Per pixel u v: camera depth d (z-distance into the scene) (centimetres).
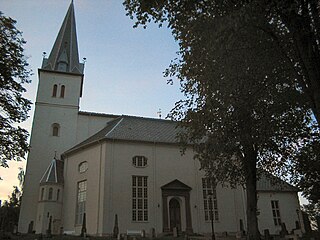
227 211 3706
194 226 3503
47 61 4616
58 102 4356
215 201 3706
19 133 2500
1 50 2353
